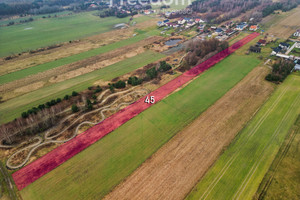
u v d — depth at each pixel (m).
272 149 49.50
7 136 55.75
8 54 117.94
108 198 40.75
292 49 106.62
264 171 44.38
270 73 83.12
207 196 40.19
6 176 46.28
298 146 49.75
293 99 66.94
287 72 80.12
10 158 50.72
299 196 39.25
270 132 54.50
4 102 73.88
